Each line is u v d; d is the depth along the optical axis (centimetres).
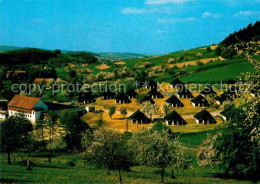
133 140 3788
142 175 4162
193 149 6066
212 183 3700
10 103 11694
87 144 3666
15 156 5750
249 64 15525
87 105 13100
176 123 9400
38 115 10831
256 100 2448
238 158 3781
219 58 19362
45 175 3706
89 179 3619
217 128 8169
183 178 4059
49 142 6681
